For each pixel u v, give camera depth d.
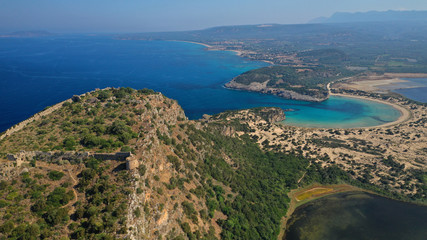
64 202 80.81
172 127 149.25
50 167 91.69
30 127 115.25
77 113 126.94
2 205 77.88
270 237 129.00
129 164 88.06
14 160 89.25
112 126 111.12
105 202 80.56
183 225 96.38
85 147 100.44
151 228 84.19
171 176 109.31
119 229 74.06
